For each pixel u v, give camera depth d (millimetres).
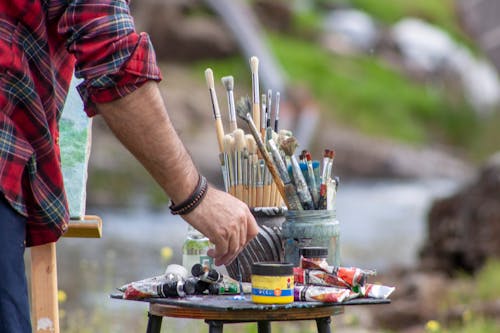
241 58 62781
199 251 4578
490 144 70062
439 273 16000
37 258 4164
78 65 3318
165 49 61906
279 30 75812
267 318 3803
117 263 19203
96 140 40500
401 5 84438
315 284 4090
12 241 3266
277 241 4520
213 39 62062
